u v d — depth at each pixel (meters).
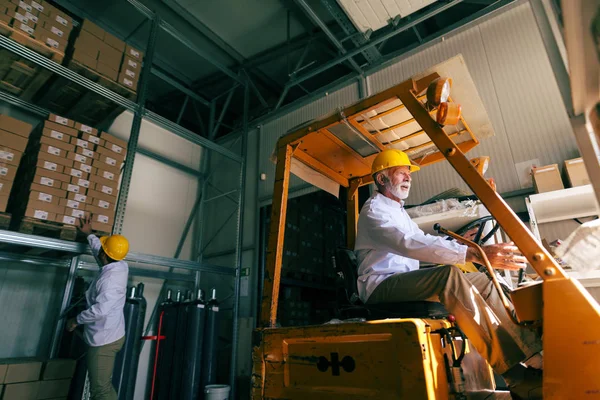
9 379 3.03
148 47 4.45
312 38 5.45
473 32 4.00
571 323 1.12
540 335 1.31
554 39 1.20
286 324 5.00
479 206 2.58
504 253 1.52
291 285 5.39
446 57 4.11
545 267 1.22
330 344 1.58
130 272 4.80
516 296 1.31
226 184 6.25
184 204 6.07
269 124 5.94
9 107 4.07
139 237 5.24
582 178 2.78
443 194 3.09
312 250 5.78
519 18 3.75
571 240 1.34
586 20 0.81
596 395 1.02
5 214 3.08
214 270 4.69
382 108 2.06
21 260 3.77
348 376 1.48
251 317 5.04
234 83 6.73
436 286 1.64
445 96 1.56
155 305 5.22
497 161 3.53
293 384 1.65
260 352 1.80
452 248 1.60
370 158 2.59
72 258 4.09
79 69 3.64
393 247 1.82
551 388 1.09
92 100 3.98
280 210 2.07
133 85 4.13
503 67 3.73
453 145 1.54
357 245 2.13
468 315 1.51
